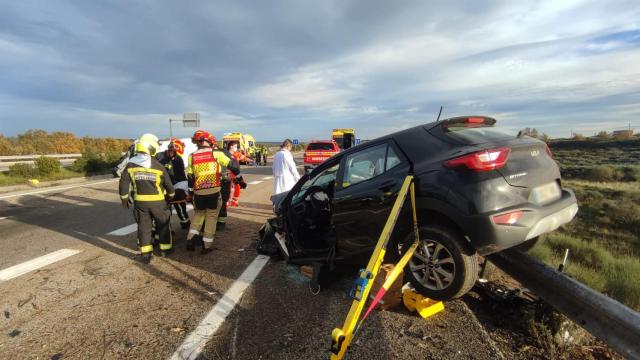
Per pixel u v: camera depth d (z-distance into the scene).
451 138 3.15
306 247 4.36
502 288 3.44
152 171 4.89
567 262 4.73
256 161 30.45
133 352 2.81
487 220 2.66
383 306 3.27
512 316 3.12
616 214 9.73
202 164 5.21
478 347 2.72
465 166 2.80
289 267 4.57
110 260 5.04
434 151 3.12
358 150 3.79
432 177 2.97
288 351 2.75
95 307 3.59
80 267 4.75
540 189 2.98
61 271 4.61
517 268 3.22
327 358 2.64
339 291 3.81
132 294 3.88
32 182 14.54
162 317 3.36
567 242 6.07
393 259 3.48
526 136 3.26
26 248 5.65
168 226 5.20
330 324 3.12
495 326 3.06
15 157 30.45
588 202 11.77
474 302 3.47
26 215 8.32
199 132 5.30
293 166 7.18
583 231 8.23
